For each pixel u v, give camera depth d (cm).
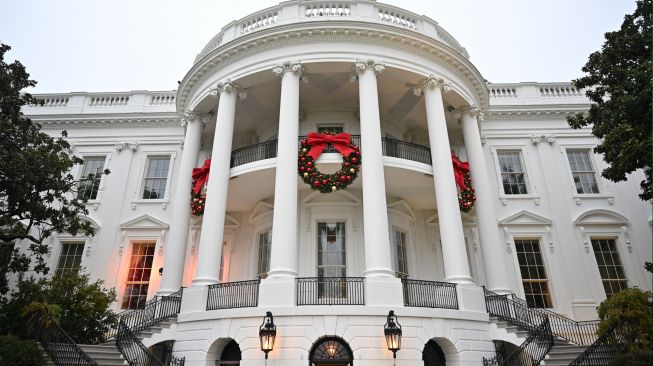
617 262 1733
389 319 1017
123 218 1830
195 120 1620
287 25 1382
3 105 1306
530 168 1862
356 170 1301
